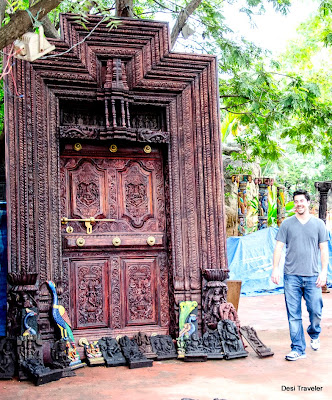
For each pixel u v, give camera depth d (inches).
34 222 197.0
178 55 222.8
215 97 225.9
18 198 194.2
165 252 224.7
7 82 198.5
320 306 207.5
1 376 177.8
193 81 225.8
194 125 224.7
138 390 161.5
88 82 212.1
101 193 219.0
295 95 365.7
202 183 222.1
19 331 187.0
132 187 223.5
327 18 463.8
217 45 370.9
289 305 204.1
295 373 179.2
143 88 218.8
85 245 210.2
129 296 217.8
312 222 205.5
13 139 196.7
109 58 216.5
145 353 201.0
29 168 197.9
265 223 553.9
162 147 228.4
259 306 360.8
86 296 211.6
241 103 406.6
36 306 190.9
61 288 201.0
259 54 390.3
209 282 216.4
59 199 204.7
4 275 205.3
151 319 220.1
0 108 351.6
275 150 475.2
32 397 156.9
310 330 212.7
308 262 203.6
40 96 204.4
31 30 158.4
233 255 452.4
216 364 193.9
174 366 191.8
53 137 206.1
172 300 219.0
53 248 201.0
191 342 203.0
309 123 413.4
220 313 212.1
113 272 216.1
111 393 158.9
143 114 228.8
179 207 220.5
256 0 329.1
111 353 196.4
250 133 499.5
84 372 185.2
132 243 217.2
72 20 209.8
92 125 221.8
